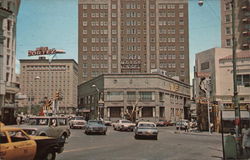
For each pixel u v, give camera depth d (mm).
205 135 33000
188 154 15867
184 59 117938
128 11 119688
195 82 43375
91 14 119438
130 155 14930
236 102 16250
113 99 71500
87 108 86438
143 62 117688
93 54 117688
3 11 40281
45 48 47562
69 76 101938
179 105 87688
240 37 67125
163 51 118312
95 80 79562
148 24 119188
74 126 41688
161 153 16031
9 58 52719
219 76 37219
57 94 45906
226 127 35688
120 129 40281
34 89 98938
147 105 71500
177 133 37781
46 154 11961
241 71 35312
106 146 19266
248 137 15484
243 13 67562
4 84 42250
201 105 40719
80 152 15938
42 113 43781
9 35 52750
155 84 72188
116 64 117125
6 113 49375
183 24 119250
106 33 118562
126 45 118000
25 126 18328
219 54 37969
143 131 26016
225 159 13977
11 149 9859
